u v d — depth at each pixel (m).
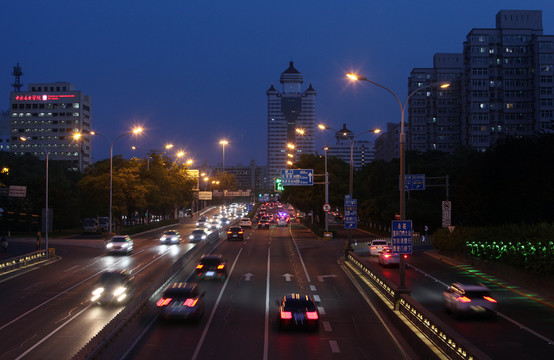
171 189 107.00
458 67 157.75
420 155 124.69
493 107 135.88
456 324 23.77
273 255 53.56
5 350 19.14
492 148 64.19
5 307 27.09
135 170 85.38
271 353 18.84
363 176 113.06
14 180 92.62
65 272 40.91
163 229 96.56
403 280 25.34
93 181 82.38
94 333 21.58
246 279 37.50
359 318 24.94
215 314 25.69
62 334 21.44
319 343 20.31
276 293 31.81
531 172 50.09
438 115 156.88
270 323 23.81
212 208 197.75
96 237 76.94
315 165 91.00
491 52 136.75
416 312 21.19
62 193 91.38
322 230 77.56
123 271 29.53
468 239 47.94
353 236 83.00
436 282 37.06
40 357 18.23
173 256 52.06
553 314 26.02
